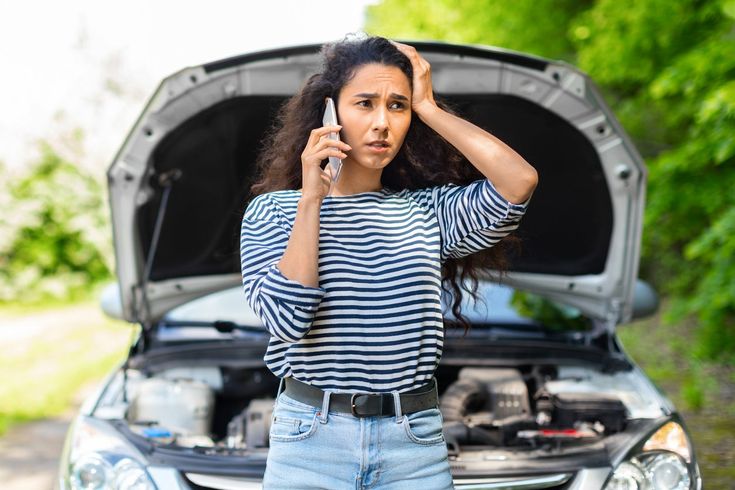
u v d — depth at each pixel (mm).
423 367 1919
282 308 1793
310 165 1858
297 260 1799
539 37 9406
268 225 1969
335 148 1867
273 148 2215
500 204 1937
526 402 3420
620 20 7117
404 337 1884
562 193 3635
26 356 8898
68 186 13734
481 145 1947
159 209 3574
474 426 3111
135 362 3586
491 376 3537
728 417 5625
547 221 3732
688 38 6832
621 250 3570
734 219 5730
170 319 4070
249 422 3227
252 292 1883
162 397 3371
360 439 1884
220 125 3426
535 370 3684
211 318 4066
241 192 3664
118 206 3434
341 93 1975
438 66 3266
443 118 1989
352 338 1876
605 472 2668
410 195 2092
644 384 3438
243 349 3705
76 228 13648
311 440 1909
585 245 3736
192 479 2623
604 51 7469
